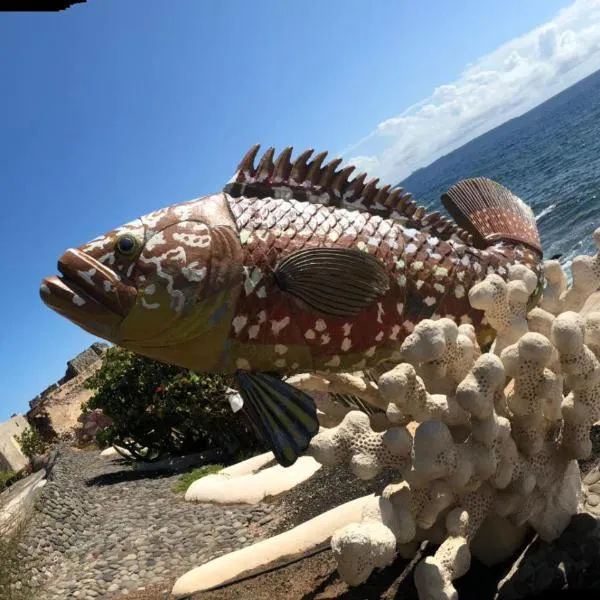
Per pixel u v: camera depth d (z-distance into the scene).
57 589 5.23
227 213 2.51
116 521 6.61
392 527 2.12
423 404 2.25
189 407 8.48
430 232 2.94
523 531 2.57
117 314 2.39
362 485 4.57
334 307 2.48
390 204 2.88
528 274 2.67
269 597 3.26
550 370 2.31
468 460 2.15
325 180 2.75
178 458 9.16
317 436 2.26
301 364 2.58
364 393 2.88
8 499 8.60
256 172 2.65
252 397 2.56
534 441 2.35
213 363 2.53
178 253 2.41
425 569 2.12
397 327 2.68
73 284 2.40
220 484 6.43
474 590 2.50
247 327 2.46
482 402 2.09
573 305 2.85
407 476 2.16
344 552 1.92
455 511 2.28
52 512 6.77
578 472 2.57
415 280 2.73
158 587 4.61
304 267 2.43
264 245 2.48
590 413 2.34
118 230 2.45
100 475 9.62
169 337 2.45
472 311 2.86
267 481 5.87
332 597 2.94
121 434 9.62
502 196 3.30
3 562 5.44
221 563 3.92
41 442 15.27
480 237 3.15
